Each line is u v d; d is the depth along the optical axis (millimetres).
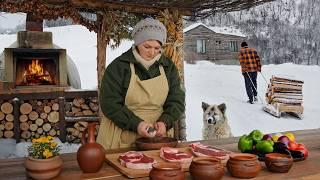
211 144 2305
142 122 2248
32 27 6766
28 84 6746
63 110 6340
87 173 1645
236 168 1554
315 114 8742
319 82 12266
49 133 6426
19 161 1907
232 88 11219
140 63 2461
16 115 6191
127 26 5574
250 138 1989
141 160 1699
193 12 5500
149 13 5375
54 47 7008
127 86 2438
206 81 12062
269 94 8875
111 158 1854
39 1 4664
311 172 1663
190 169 1519
